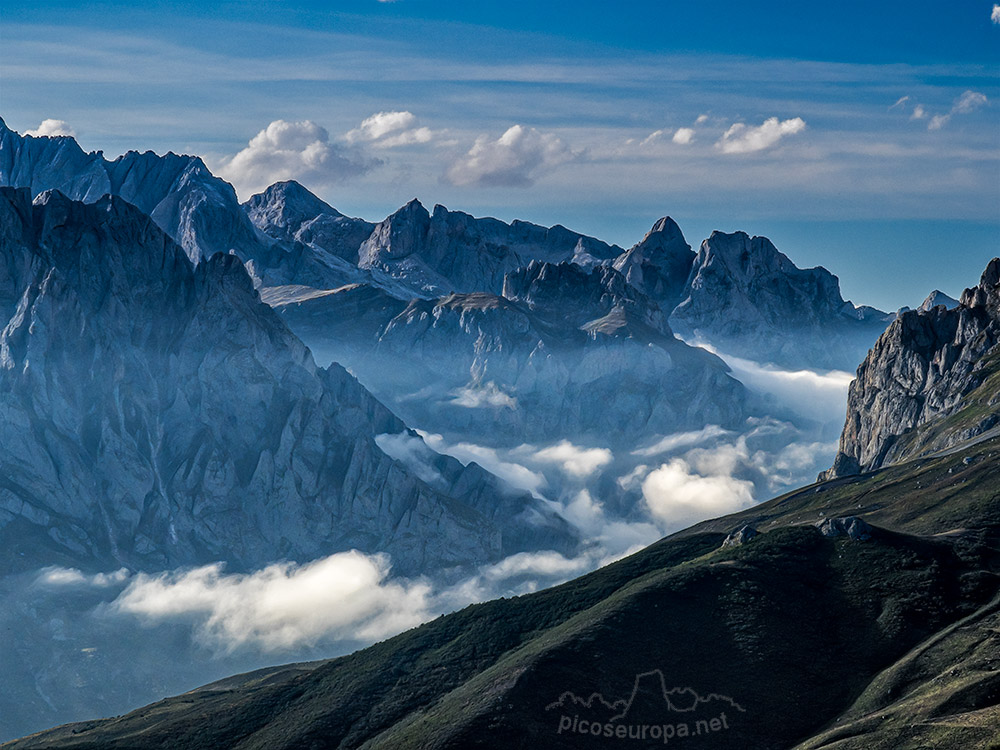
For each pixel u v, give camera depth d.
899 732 187.00
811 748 192.12
